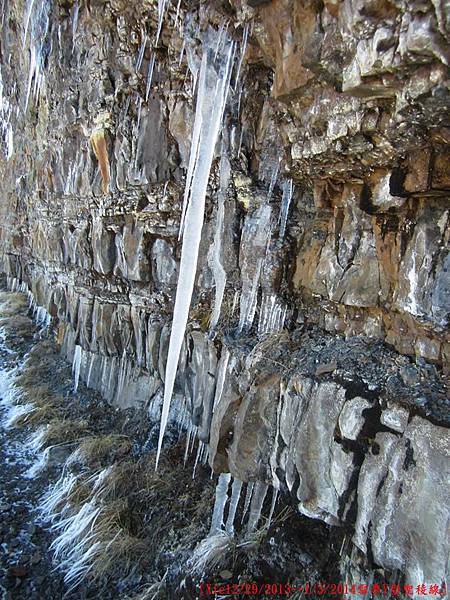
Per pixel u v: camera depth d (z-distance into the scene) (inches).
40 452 175.5
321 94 66.7
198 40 97.7
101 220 175.6
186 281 98.4
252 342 107.6
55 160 225.5
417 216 66.9
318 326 96.3
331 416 77.9
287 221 103.4
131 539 122.9
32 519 141.6
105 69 152.3
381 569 69.2
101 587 112.9
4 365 261.0
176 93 124.7
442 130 52.4
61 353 250.5
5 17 243.4
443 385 65.2
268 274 104.2
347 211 84.8
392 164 65.7
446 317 62.4
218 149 112.4
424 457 61.9
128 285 170.4
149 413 167.5
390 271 74.5
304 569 91.4
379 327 80.7
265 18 72.3
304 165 81.9
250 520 105.7
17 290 398.6
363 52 51.9
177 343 101.7
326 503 79.9
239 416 100.3
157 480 139.0
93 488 143.9
